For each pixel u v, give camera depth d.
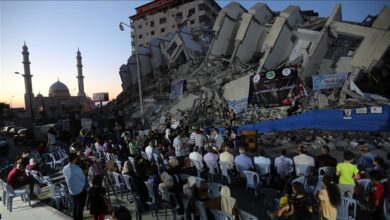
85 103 140.25
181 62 52.66
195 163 11.51
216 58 42.75
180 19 90.50
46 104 125.12
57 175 14.80
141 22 100.19
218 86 33.31
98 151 16.06
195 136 15.04
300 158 8.98
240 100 29.61
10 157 23.12
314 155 14.91
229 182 10.51
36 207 9.64
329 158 8.55
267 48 34.62
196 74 40.06
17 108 114.31
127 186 8.92
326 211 5.29
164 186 7.80
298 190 5.25
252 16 39.28
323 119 19.52
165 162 11.74
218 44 43.19
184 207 7.20
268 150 17.36
